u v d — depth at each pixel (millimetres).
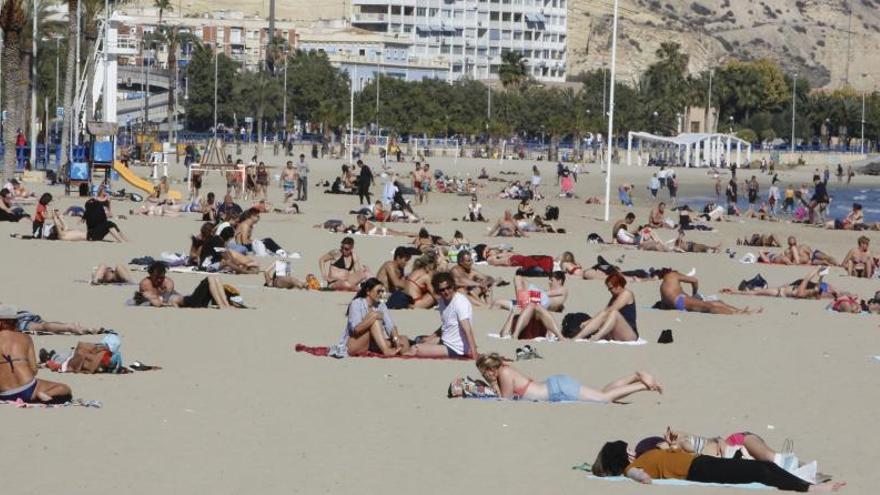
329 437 34562
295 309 58344
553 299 59125
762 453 31453
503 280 72250
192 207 118750
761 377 45219
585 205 166875
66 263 74125
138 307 57219
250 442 33812
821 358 49656
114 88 175250
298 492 29344
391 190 124500
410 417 37125
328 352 46812
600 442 34688
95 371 42031
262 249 82188
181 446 33156
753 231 126688
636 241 100875
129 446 32969
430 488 29891
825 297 69562
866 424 37969
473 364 45719
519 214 113688
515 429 35875
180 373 42750
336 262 66312
